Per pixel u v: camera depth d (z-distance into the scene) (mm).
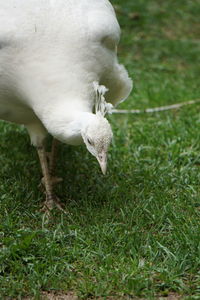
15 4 9422
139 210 9789
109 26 9688
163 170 11219
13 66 9305
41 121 9602
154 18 19844
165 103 14625
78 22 9445
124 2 20344
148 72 16625
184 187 10672
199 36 19469
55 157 10875
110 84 10367
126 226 9359
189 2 21188
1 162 11461
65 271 8312
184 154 11836
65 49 9281
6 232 9141
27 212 9789
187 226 9219
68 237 9062
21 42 9227
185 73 16797
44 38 9273
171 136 12703
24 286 8008
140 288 7887
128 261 8531
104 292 7848
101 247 8750
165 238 9008
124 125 13266
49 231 9148
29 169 11352
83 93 9258
